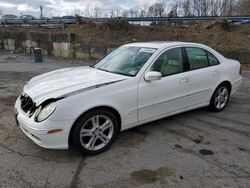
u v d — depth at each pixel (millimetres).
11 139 4016
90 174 3107
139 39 14125
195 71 4609
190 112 5293
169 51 4336
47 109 3215
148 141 3979
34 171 3162
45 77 4160
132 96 3758
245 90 7102
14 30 19156
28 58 14977
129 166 3281
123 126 3811
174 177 3047
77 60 13836
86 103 3324
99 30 16172
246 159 3461
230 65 5309
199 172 3146
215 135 4211
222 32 12586
